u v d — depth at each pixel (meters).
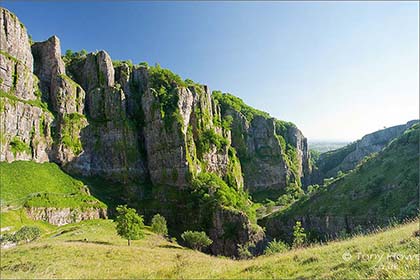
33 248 45.62
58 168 144.50
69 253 41.31
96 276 26.28
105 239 78.25
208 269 24.06
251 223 141.12
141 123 181.25
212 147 193.50
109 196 146.62
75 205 119.56
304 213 150.00
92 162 161.62
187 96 185.62
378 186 130.50
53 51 171.38
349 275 14.09
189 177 161.25
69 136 155.50
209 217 142.75
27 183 120.38
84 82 184.75
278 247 85.12
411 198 110.38
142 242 80.38
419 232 18.64
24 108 139.25
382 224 109.75
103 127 169.25
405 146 143.62
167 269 25.88
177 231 141.38
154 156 168.62
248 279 18.17
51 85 165.50
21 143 134.25
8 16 150.12
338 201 140.12
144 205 151.00
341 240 27.59
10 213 96.06
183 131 169.88
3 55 139.38
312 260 19.16
